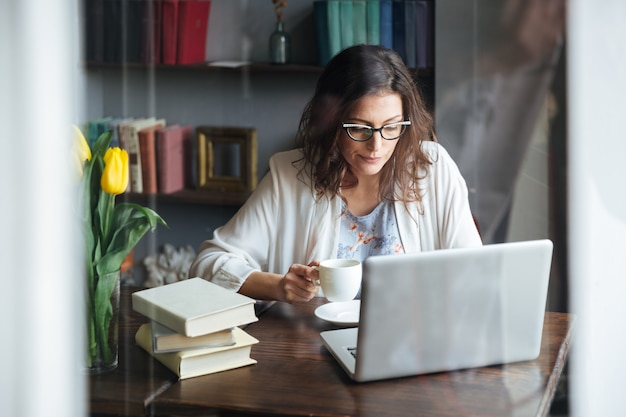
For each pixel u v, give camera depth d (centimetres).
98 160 103
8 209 101
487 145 124
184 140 200
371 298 94
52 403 101
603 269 104
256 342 105
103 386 100
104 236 102
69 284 101
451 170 135
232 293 107
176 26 196
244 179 197
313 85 197
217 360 103
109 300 102
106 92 198
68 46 108
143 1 198
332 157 142
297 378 100
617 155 103
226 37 203
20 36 104
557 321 106
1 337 100
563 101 106
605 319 105
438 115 139
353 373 98
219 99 198
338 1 186
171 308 102
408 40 157
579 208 108
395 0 165
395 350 96
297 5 199
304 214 145
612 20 99
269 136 197
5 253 101
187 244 195
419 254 94
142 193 199
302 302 127
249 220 147
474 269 95
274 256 147
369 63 137
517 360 100
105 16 200
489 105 130
